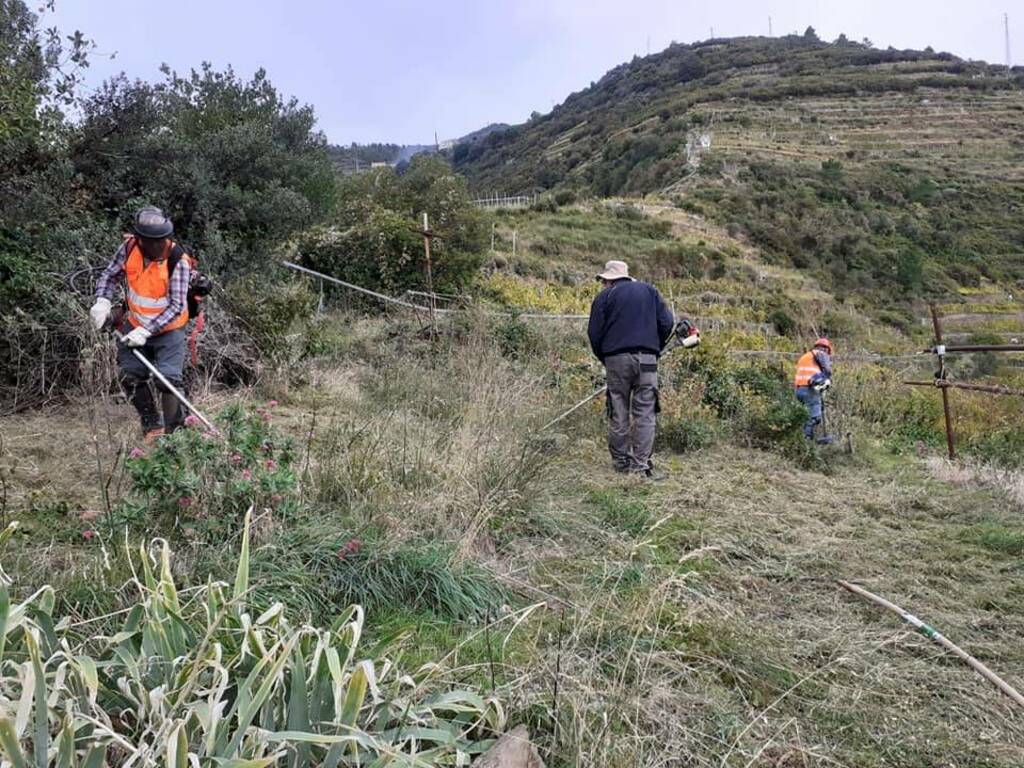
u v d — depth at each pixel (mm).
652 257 29484
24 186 6926
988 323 29219
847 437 7102
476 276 16625
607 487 4773
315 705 1713
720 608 3068
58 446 4328
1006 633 3107
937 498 5234
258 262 8945
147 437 4020
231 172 9805
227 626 1953
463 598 2908
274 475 3168
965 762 2248
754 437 6863
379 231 13648
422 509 3564
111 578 2516
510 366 6887
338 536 3078
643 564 3500
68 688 1641
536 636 2668
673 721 2289
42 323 5289
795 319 19891
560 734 2098
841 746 2291
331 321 9383
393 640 2320
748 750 2217
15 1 7230
